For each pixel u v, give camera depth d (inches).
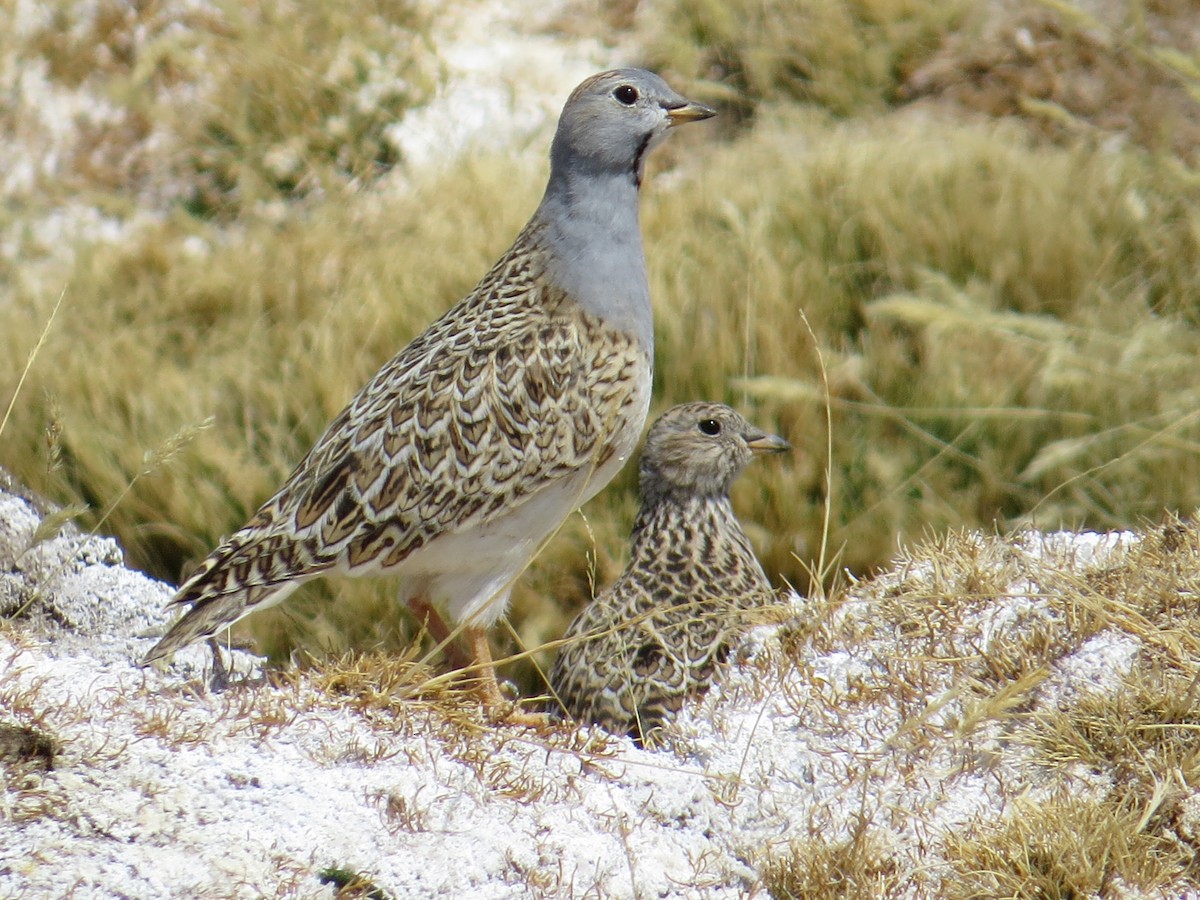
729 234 551.2
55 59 684.7
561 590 437.4
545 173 637.3
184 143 661.3
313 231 590.6
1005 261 515.5
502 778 266.5
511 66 727.7
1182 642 287.1
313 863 237.9
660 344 484.7
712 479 398.0
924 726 281.4
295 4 711.7
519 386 339.6
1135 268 524.4
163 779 248.1
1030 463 442.9
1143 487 448.5
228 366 499.5
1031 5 678.5
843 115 671.1
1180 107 631.2
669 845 261.0
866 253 536.7
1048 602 305.0
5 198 647.1
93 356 508.7
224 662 308.0
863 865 254.2
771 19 698.8
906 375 477.7
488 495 336.8
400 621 422.9
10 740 246.8
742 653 323.6
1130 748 269.4
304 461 337.7
